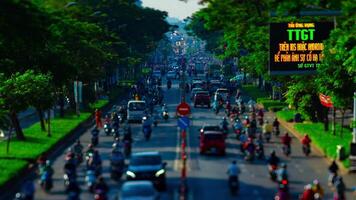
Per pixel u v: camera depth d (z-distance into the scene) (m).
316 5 80.94
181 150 112.19
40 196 77.00
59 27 150.38
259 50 163.00
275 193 77.12
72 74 133.75
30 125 160.75
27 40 88.06
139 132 140.25
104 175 89.31
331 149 105.00
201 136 109.81
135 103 161.25
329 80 116.88
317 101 146.88
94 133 120.44
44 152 107.69
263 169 94.38
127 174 79.44
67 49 161.00
